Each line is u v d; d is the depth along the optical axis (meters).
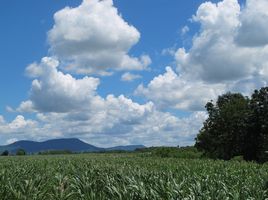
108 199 15.06
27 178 19.72
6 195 15.55
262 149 73.81
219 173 23.06
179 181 17.67
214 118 81.12
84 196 15.30
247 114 77.19
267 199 14.41
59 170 25.80
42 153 120.00
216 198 13.53
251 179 19.75
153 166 30.81
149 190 14.91
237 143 78.62
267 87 76.06
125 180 17.06
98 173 20.89
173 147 79.19
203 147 81.50
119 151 112.75
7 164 32.25
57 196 15.61
